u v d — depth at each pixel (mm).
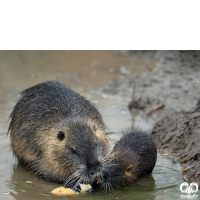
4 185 7887
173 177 8156
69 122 8172
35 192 7586
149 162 8297
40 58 18203
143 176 8320
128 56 18766
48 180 8203
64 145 7848
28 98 9359
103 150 8219
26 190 7672
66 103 8781
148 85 14766
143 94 13961
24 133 8781
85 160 7363
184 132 9836
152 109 12516
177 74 15609
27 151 8617
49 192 7586
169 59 17344
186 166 8523
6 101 13430
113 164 7789
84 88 14859
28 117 8898
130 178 7910
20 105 9422
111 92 14430
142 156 8211
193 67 16094
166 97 13445
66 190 7586
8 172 8578
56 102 8820
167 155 9297
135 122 11625
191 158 8648
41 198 7301
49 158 8078
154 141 9086
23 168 8828
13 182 8062
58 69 16891
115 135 10453
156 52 18609
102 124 9125
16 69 16750
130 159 7961
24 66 17156
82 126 8023
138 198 7277
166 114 11953
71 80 15664
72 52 19125
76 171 7523
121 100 13641
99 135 8320
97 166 7227
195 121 10055
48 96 9047
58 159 7918
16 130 9078
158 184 7875
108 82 15477
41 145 8273
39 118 8664
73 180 7750
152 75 15859
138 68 17016
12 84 15055
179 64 16609
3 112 12359
